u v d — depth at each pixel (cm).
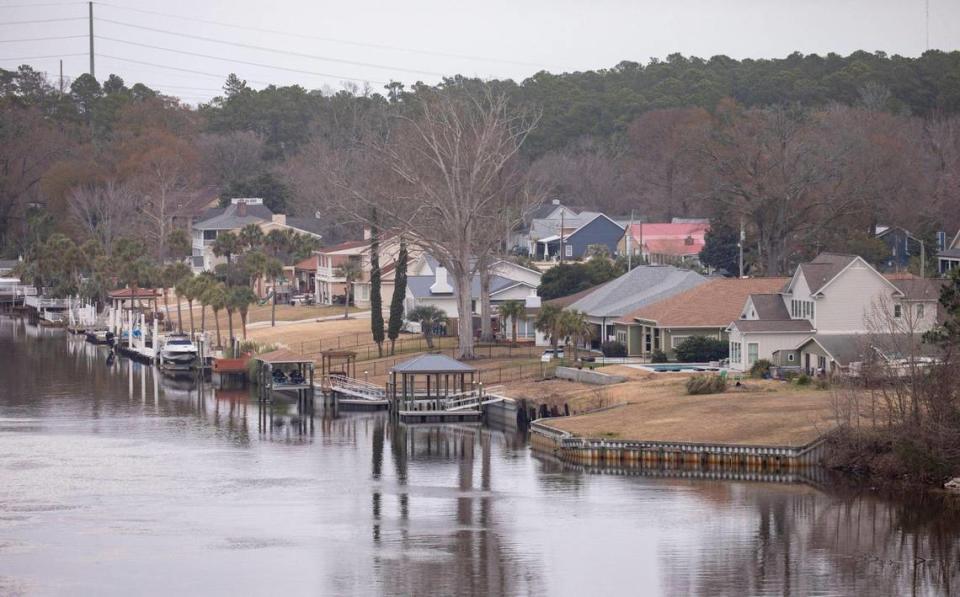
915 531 14625
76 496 16600
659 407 19800
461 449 19725
